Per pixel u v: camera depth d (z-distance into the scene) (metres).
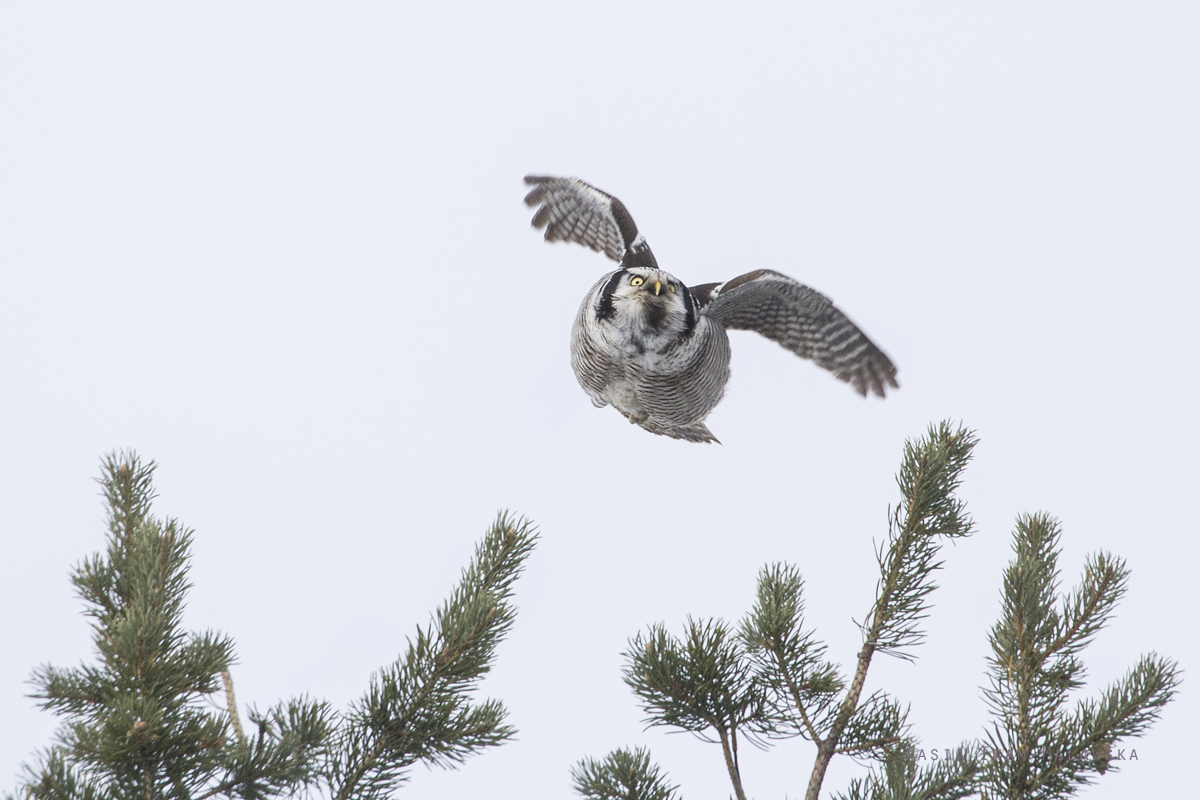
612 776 6.60
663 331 13.58
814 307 13.86
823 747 6.79
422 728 6.47
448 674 6.52
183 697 6.06
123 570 7.11
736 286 13.62
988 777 6.35
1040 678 6.57
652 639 7.07
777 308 14.35
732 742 7.00
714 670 6.88
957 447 7.52
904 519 7.32
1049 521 7.27
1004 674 6.64
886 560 7.23
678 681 6.89
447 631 6.58
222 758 5.89
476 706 6.66
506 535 7.29
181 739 5.76
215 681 6.41
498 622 6.67
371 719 6.48
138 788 5.84
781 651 6.99
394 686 6.50
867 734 6.92
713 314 14.41
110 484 7.81
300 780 6.16
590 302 14.00
